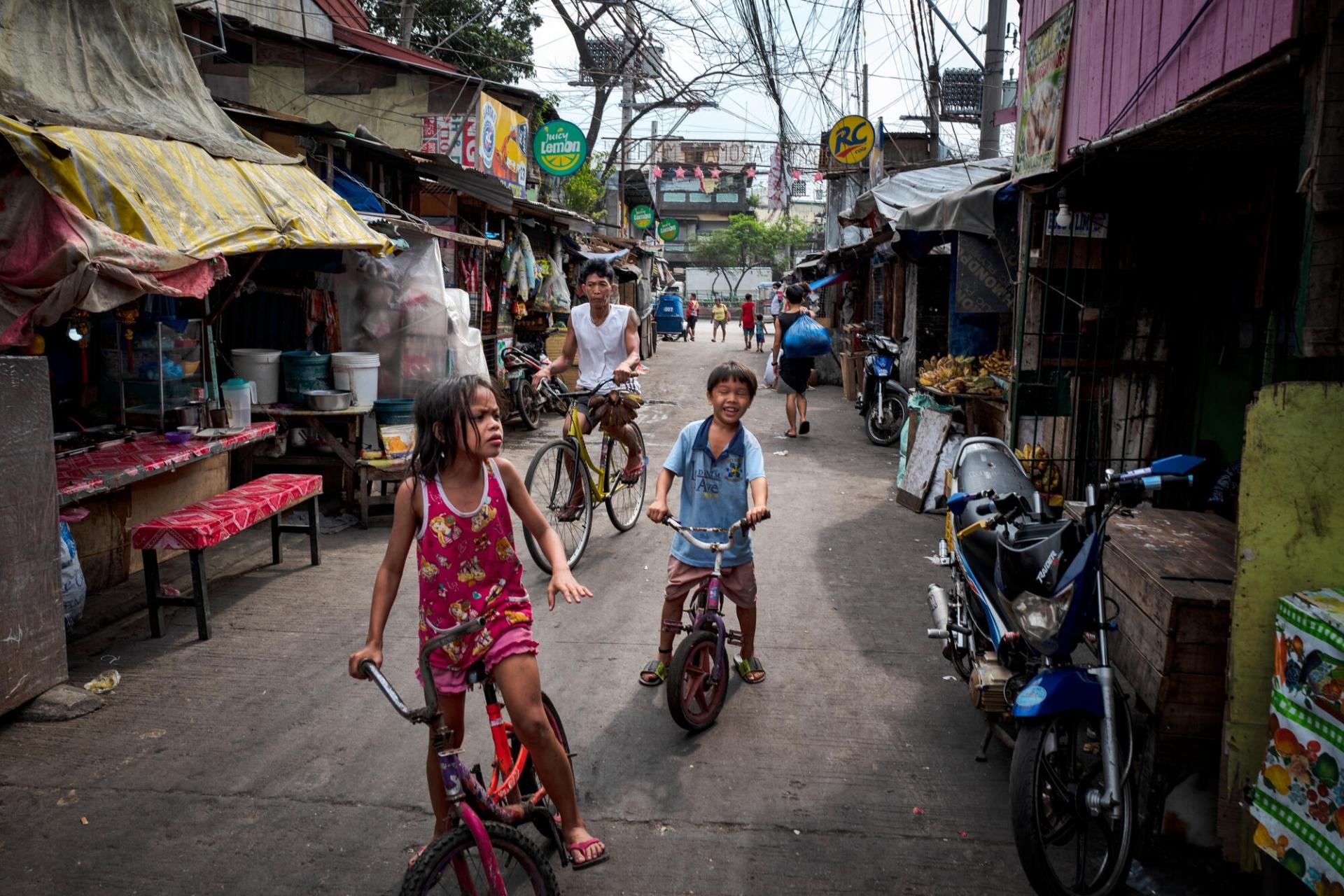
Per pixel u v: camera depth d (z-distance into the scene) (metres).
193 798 3.51
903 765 3.83
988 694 3.46
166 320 6.32
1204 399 6.38
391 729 4.06
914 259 11.73
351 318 8.06
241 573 6.22
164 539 4.94
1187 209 6.32
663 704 4.37
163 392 6.14
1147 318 6.63
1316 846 2.55
